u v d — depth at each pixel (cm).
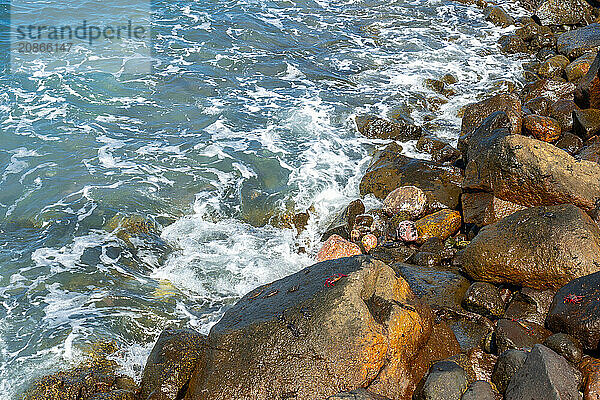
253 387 759
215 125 1597
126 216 1265
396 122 1591
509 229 1055
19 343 966
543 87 1712
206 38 2048
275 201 1342
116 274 1130
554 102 1577
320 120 1641
